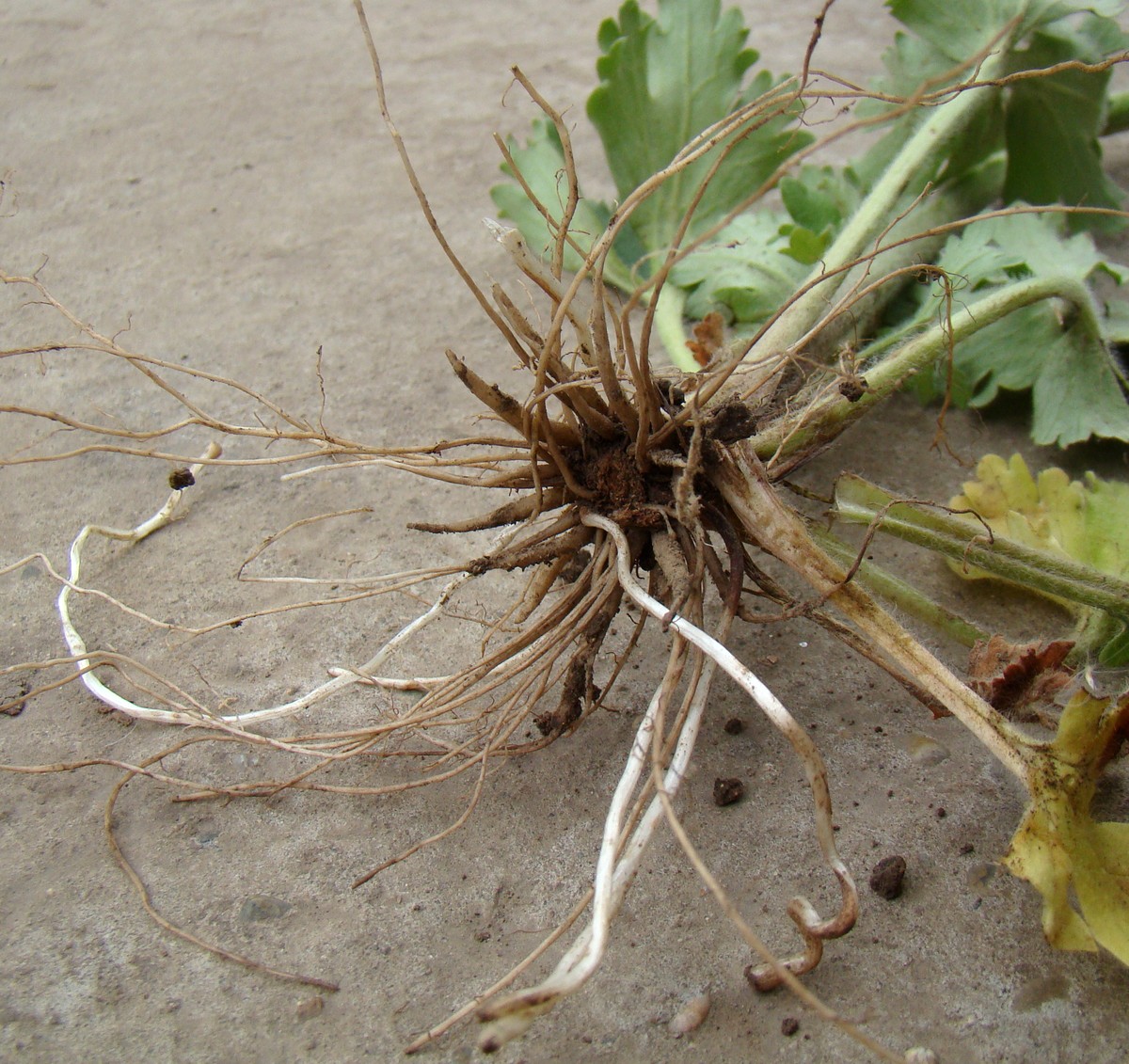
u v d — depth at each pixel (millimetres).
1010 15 289
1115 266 262
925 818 187
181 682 214
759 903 176
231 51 467
